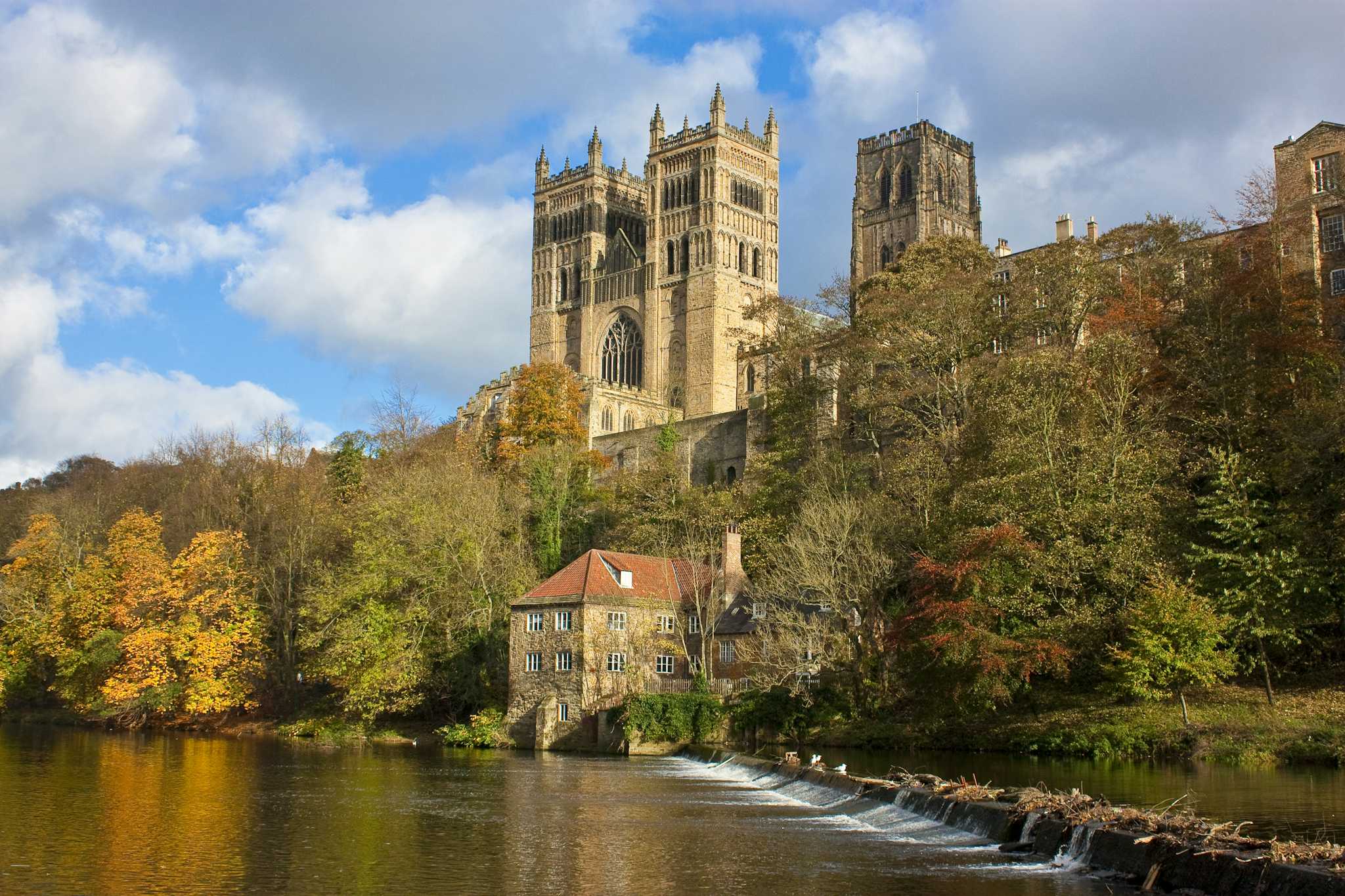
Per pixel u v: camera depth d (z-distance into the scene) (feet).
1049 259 335.88
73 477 602.03
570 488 401.49
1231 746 204.54
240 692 333.01
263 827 155.33
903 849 136.98
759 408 468.75
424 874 126.00
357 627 300.81
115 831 151.12
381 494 336.49
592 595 281.95
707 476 505.66
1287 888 96.43
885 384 346.33
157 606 339.98
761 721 255.91
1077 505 243.40
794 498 325.21
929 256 392.68
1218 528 241.35
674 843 142.61
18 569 397.60
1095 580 241.76
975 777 180.24
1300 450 234.58
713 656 287.07
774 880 121.60
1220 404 267.59
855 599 265.54
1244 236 294.05
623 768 233.35
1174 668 215.51
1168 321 292.20
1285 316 267.80
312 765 237.25
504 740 286.66
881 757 223.71
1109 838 121.80
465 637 313.53
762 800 182.39
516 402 513.86
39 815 163.53
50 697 405.80
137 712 343.87
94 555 383.45
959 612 225.35
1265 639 235.20
